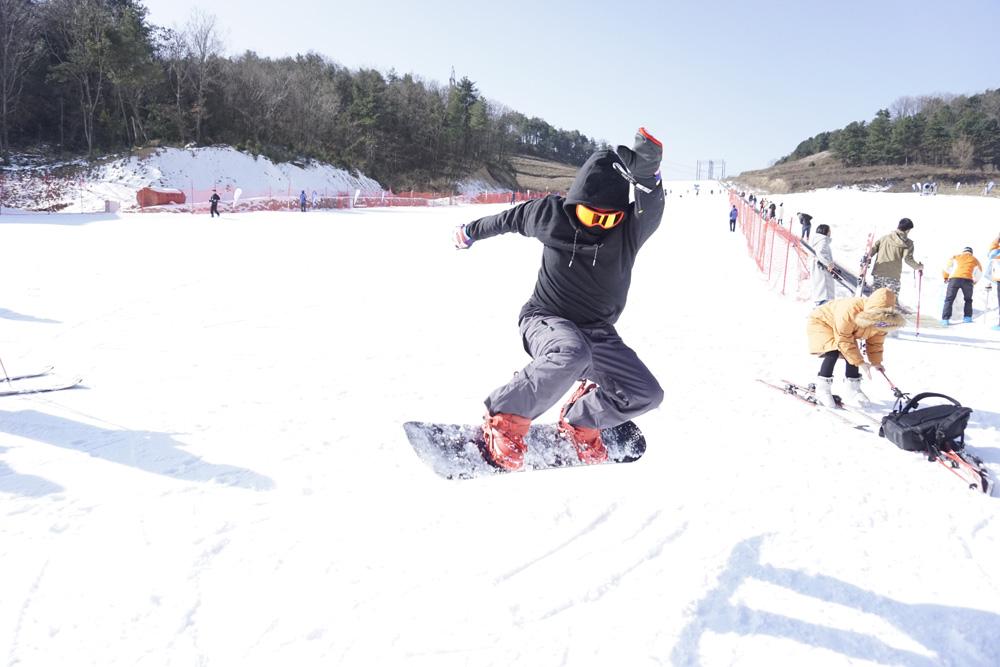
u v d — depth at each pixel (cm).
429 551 342
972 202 3353
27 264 1292
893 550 353
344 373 662
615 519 383
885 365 763
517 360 732
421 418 540
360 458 457
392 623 283
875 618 295
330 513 378
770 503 405
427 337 832
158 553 331
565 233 285
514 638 276
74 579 307
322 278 1277
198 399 570
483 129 9600
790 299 1184
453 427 290
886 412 602
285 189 5281
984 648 278
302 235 2156
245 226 2469
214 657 260
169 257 1476
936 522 385
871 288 1012
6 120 4509
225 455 454
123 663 255
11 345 729
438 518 377
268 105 6109
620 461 320
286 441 482
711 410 582
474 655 265
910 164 10100
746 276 1444
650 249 1984
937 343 891
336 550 339
